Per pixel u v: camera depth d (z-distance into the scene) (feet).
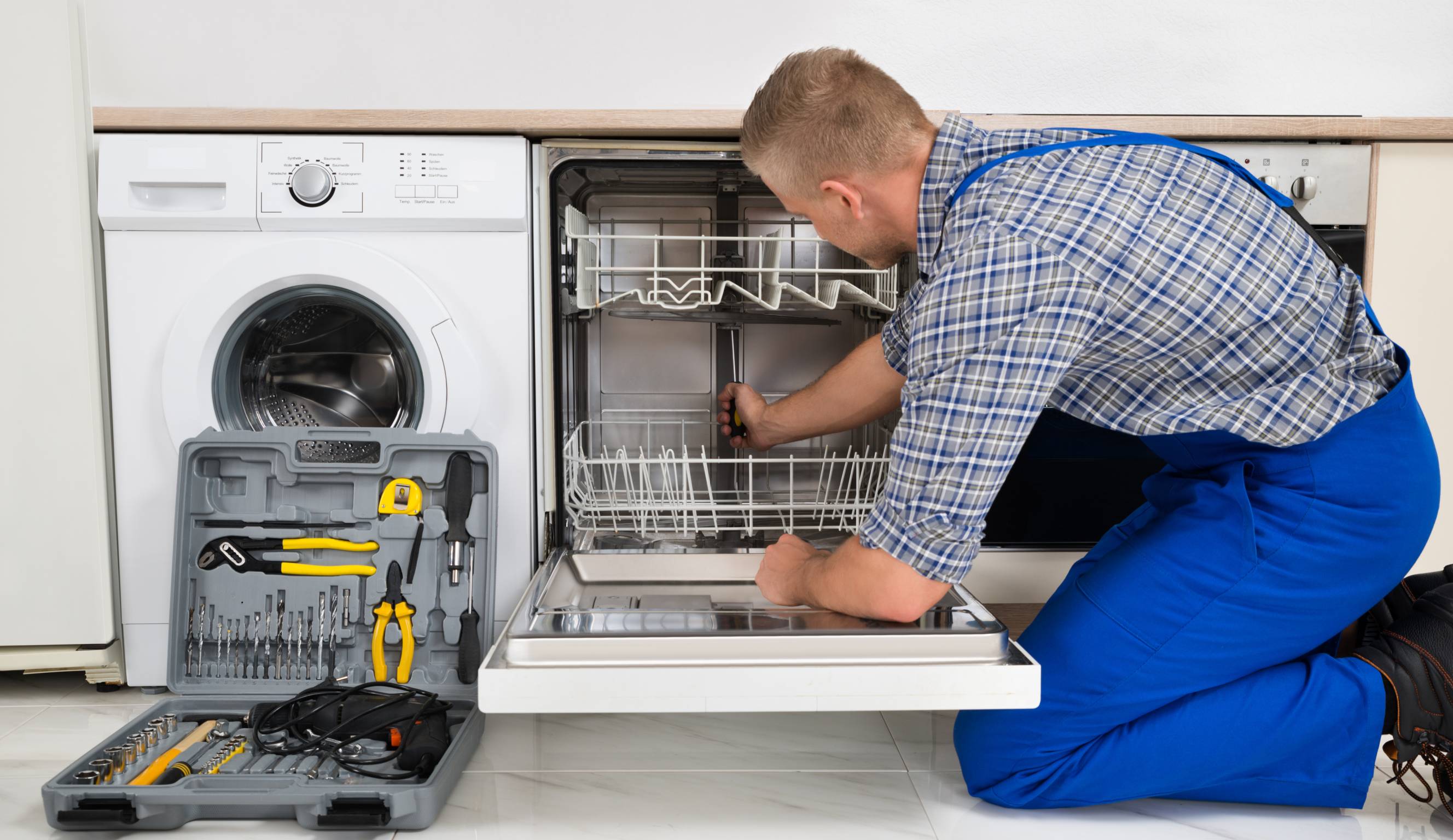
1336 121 4.83
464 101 6.70
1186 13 6.64
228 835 3.49
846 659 3.30
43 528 4.68
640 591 4.59
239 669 4.57
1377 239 5.01
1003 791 3.71
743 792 3.88
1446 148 4.97
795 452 5.95
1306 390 3.26
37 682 5.10
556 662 3.27
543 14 6.64
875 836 3.51
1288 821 3.65
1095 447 5.16
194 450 4.55
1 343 4.57
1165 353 3.30
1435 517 3.53
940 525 3.20
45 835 3.49
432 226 4.63
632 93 6.73
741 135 3.54
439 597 4.57
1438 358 5.09
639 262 5.74
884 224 3.57
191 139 4.57
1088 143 3.34
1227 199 3.25
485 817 3.65
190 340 4.59
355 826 3.44
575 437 5.27
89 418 4.66
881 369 4.64
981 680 3.26
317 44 6.60
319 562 4.60
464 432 4.70
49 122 4.49
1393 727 3.59
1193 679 3.53
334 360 5.12
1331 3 6.61
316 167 4.54
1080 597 3.67
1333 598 3.45
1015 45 6.70
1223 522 3.47
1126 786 3.59
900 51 6.72
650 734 4.51
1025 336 3.01
